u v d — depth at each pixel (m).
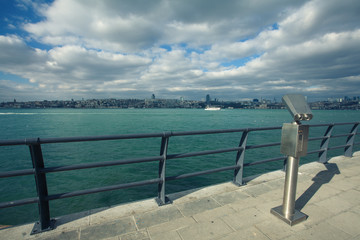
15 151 20.22
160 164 2.84
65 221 2.41
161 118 89.38
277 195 3.13
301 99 2.33
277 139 27.84
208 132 2.98
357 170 4.34
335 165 4.70
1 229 2.25
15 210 6.88
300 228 2.30
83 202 7.73
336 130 39.38
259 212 2.64
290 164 2.36
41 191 2.20
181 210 2.68
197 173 3.08
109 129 44.69
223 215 2.56
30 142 1.98
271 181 3.70
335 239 2.13
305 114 2.18
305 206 2.81
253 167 12.45
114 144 23.69
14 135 35.62
